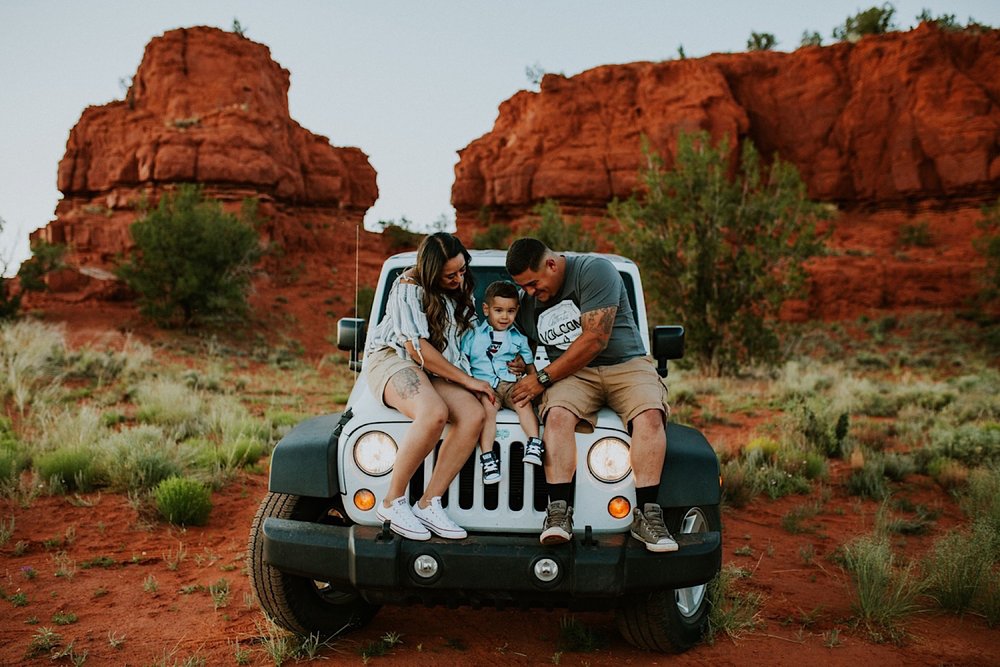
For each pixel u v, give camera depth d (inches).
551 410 135.8
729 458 328.2
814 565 206.8
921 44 2042.3
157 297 1097.4
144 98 1892.2
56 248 1316.4
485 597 129.9
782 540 230.4
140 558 201.2
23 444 312.0
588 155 2011.6
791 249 752.3
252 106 1888.5
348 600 158.7
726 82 2062.0
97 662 140.8
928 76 2011.6
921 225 1834.4
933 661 148.7
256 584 144.1
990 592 171.6
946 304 1515.7
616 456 136.6
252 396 551.5
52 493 259.1
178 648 147.4
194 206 1142.3
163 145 1718.8
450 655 145.9
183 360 845.8
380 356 143.7
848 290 1530.5
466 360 144.9
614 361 143.3
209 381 587.2
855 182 2054.6
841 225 1995.6
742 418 474.0
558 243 1205.7
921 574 189.9
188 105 1849.2
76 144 1825.8
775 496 280.5
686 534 135.8
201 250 1094.4
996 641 159.6
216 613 164.9
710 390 611.8
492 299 143.3
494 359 144.9
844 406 510.6
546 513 130.7
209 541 218.4
